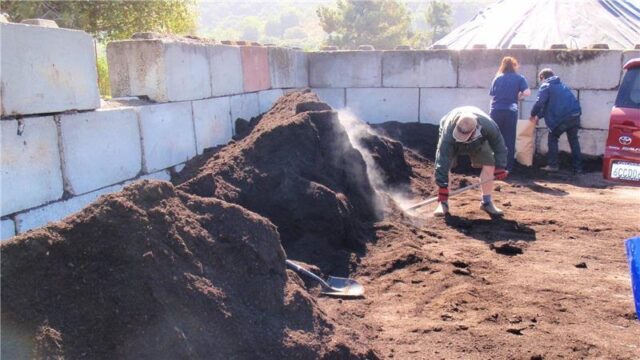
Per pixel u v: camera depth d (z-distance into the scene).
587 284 4.48
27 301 2.46
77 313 2.53
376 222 5.76
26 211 3.62
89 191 4.25
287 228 4.92
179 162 5.62
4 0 10.34
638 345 3.50
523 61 9.41
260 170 5.19
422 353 3.37
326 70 10.02
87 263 2.68
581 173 8.90
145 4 12.28
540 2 16.61
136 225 2.83
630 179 6.79
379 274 4.65
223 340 2.75
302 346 2.95
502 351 3.40
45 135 3.79
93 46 4.31
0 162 3.41
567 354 3.37
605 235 5.80
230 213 3.36
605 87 9.14
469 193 7.62
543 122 9.52
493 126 6.14
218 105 6.53
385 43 50.41
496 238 5.71
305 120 5.73
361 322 3.74
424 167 8.64
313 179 5.34
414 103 9.84
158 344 2.56
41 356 2.32
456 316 3.89
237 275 3.12
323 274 4.45
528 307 4.02
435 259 4.90
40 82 3.72
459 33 17.94
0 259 2.52
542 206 6.96
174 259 2.86
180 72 5.60
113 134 4.55
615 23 15.38
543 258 5.11
